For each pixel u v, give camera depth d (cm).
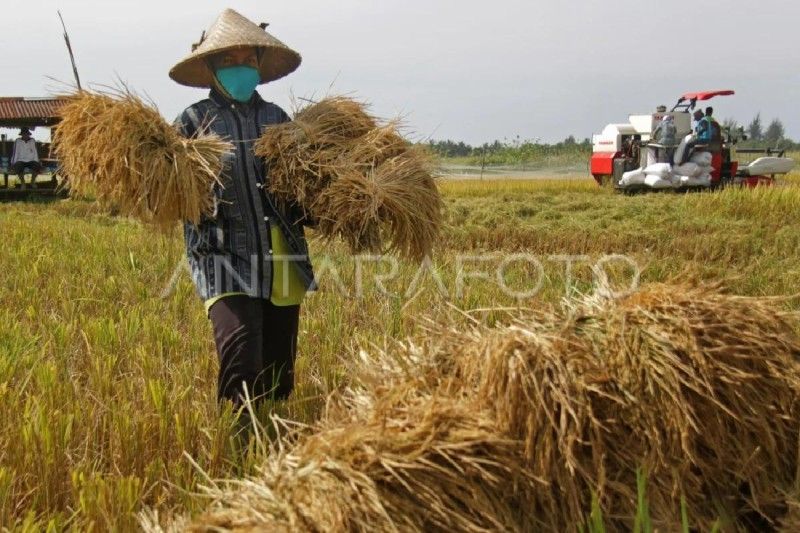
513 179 3102
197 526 253
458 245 1218
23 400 432
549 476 282
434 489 261
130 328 575
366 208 409
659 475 293
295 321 444
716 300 321
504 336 303
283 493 257
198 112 420
